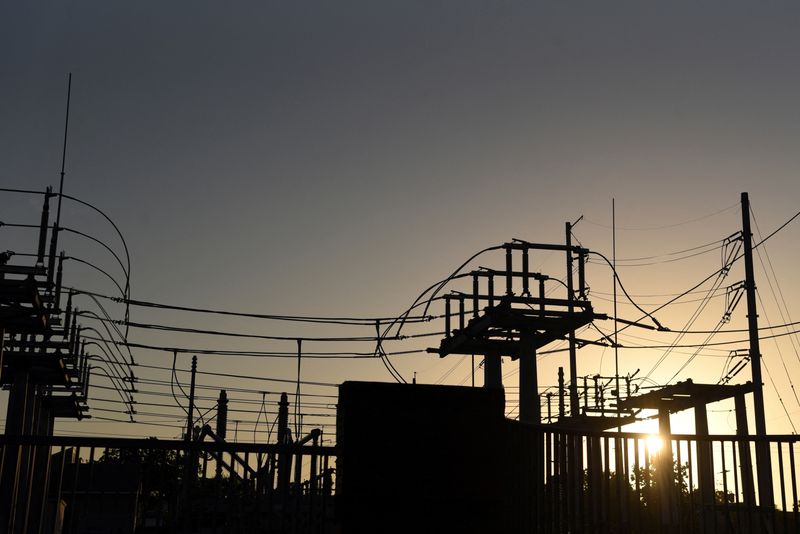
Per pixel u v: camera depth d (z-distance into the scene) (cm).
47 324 2331
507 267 3500
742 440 1394
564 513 1262
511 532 1323
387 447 1317
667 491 1365
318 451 1285
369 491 1296
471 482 1330
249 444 1243
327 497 1334
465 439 1345
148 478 1314
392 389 1341
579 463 1312
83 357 2958
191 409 3534
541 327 3488
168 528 1245
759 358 3556
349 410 1323
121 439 1188
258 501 1227
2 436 1152
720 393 3741
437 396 1353
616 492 1324
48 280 2048
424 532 1299
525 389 3512
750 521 1366
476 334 3559
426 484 1316
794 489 1341
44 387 3175
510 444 1362
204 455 1230
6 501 2155
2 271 1973
